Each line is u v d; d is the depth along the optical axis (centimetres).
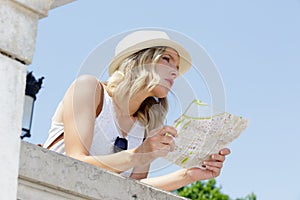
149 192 300
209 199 1188
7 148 251
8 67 259
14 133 254
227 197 1194
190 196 1184
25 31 268
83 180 280
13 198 247
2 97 254
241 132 351
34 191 268
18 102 259
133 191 294
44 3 275
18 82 261
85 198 280
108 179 288
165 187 361
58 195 274
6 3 265
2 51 260
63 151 358
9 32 263
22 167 263
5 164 249
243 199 1305
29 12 272
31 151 267
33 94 460
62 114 363
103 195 284
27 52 266
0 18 262
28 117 450
